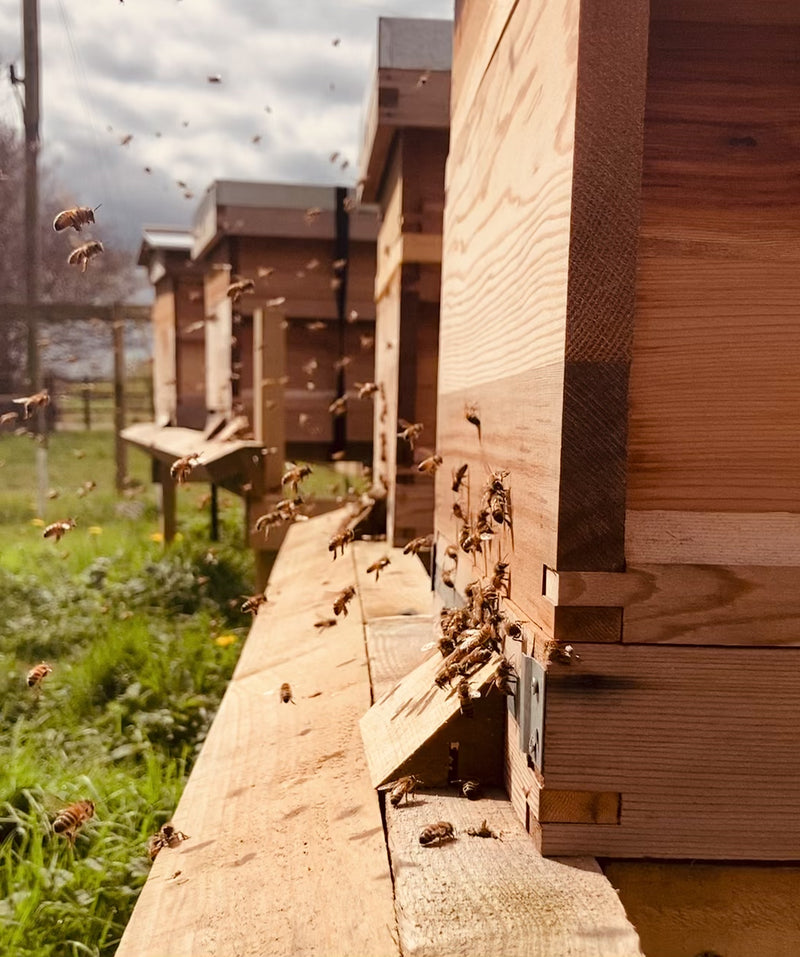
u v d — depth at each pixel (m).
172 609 5.63
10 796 2.89
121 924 2.36
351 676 2.32
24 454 15.19
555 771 1.32
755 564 1.29
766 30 1.25
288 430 6.09
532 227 1.47
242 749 1.93
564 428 1.27
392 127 3.65
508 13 1.68
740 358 1.29
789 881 1.37
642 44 1.22
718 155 1.26
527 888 1.24
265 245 5.99
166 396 8.54
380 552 4.12
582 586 1.28
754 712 1.31
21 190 19.89
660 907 1.37
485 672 1.59
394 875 1.33
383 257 4.42
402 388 3.81
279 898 1.29
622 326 1.26
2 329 15.42
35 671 2.84
